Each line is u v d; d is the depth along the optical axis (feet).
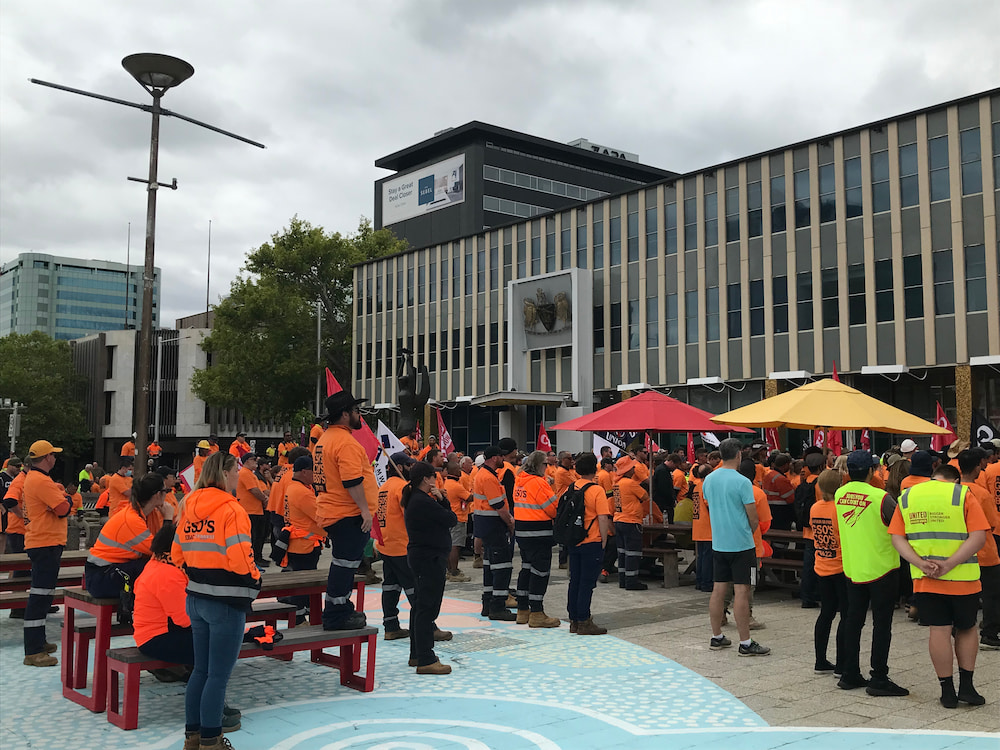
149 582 21.11
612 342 136.67
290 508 33.30
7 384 220.43
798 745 19.29
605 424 47.96
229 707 20.70
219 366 190.49
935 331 100.63
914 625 33.94
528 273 151.33
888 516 23.63
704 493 30.30
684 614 37.37
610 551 48.14
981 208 97.60
